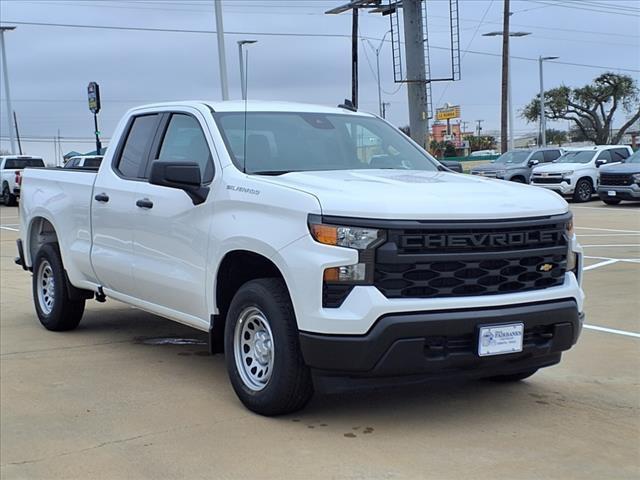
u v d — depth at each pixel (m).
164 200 5.90
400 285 4.50
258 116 6.03
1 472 4.23
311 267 4.54
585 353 6.80
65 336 7.58
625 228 17.95
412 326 4.43
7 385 5.85
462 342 4.61
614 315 8.38
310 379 4.84
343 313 4.47
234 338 5.23
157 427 4.91
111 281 6.74
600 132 61.88
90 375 6.14
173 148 6.17
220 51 21.80
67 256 7.35
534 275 4.88
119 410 5.26
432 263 4.54
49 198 7.68
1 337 7.54
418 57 21.02
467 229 4.58
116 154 6.81
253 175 5.29
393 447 4.54
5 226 22.14
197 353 6.88
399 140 6.64
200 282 5.51
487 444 4.60
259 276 5.41
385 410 5.23
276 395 4.87
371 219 4.47
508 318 4.65
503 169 29.41
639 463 4.33
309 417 5.07
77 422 5.02
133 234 6.30
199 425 4.94
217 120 5.82
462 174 6.01
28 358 6.68
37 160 34.34
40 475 4.19
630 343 7.16
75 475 4.19
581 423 4.99
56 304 7.60
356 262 4.46
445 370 4.61
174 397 5.54
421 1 20.83
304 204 4.66
